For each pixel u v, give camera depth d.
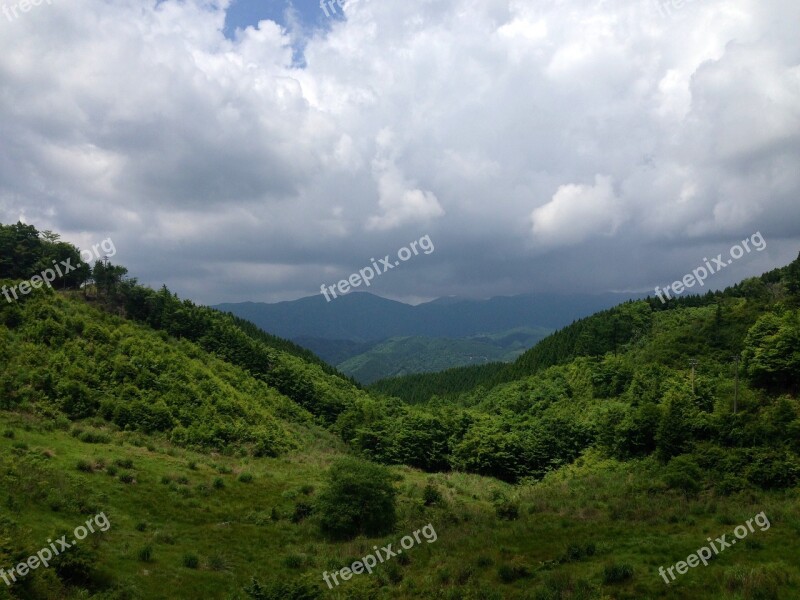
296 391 93.06
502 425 74.38
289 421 78.75
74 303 74.25
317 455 63.25
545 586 20.92
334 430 83.56
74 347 58.03
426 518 36.38
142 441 49.06
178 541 29.27
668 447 47.19
